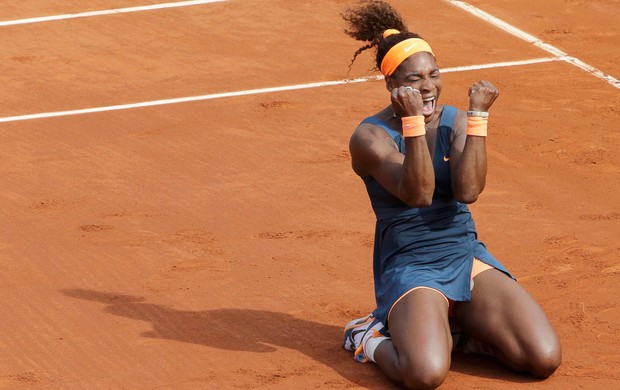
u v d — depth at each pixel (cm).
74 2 6009
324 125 4225
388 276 2358
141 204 3466
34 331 2583
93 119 4350
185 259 3016
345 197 3494
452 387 2247
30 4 5972
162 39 5403
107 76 4891
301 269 2936
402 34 2314
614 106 4400
